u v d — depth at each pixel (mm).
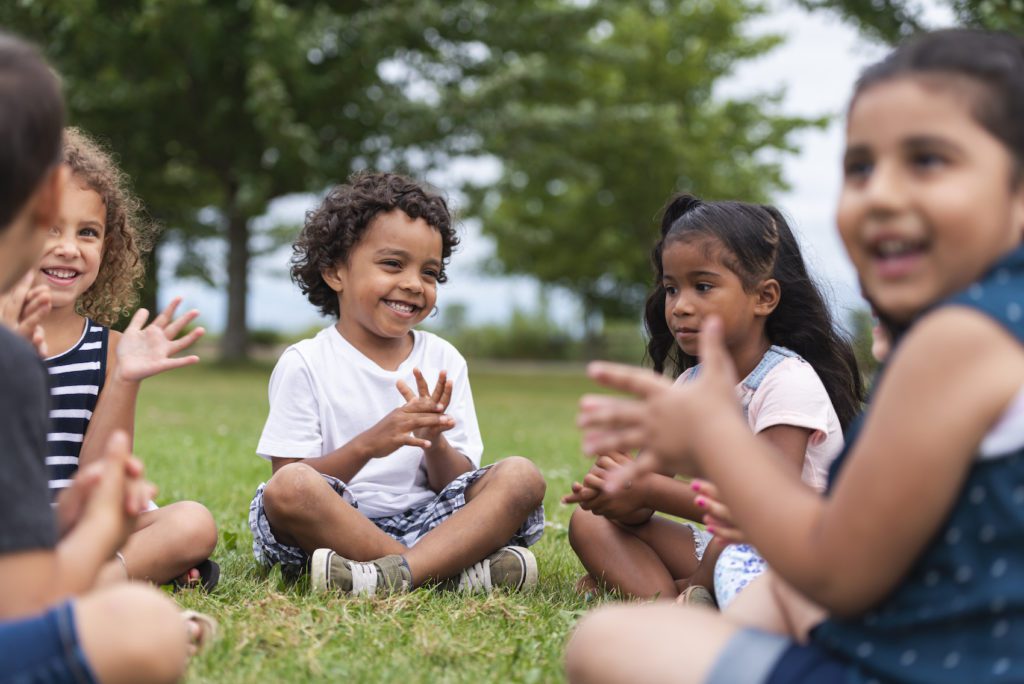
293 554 2854
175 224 22688
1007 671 1269
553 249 24938
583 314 32500
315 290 3355
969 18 9977
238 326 18766
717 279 2812
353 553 2754
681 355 3213
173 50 16781
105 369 2715
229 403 10695
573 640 1570
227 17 16609
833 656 1424
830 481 1516
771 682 1400
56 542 1456
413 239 3076
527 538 2971
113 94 16531
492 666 2080
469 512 2803
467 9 18062
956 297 1316
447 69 18875
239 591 2682
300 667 1991
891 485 1295
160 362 2354
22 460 1417
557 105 19625
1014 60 1358
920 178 1349
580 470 5812
